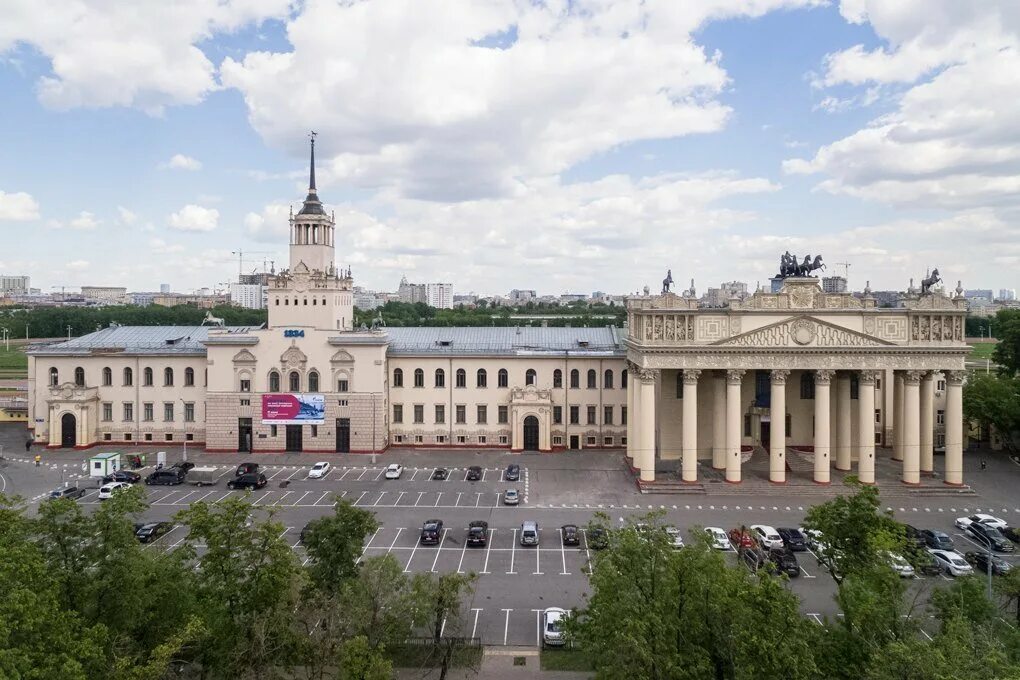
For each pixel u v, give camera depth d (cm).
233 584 4112
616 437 11581
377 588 4162
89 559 3881
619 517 7950
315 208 11356
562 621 4247
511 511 8169
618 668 3588
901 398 10212
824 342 9112
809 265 9281
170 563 4209
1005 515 8156
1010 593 4625
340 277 11456
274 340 11088
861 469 9175
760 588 3622
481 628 5300
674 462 10331
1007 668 3189
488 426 11644
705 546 4181
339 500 5241
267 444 11125
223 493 8812
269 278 11106
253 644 3850
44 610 3153
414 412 11669
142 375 11625
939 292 9156
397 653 4838
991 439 11350
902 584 4397
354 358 11056
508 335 12406
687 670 3578
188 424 11612
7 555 3394
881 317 9131
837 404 10038
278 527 4309
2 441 11869
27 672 2902
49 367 11656
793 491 8944
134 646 3822
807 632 3728
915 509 8344
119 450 11225
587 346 11969
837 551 4897
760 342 9106
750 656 3441
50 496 8456
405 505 8375
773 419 9162
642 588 3947
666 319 9175
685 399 9175
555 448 11581
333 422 11106
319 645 3966
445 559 6638
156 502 8356
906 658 3284
